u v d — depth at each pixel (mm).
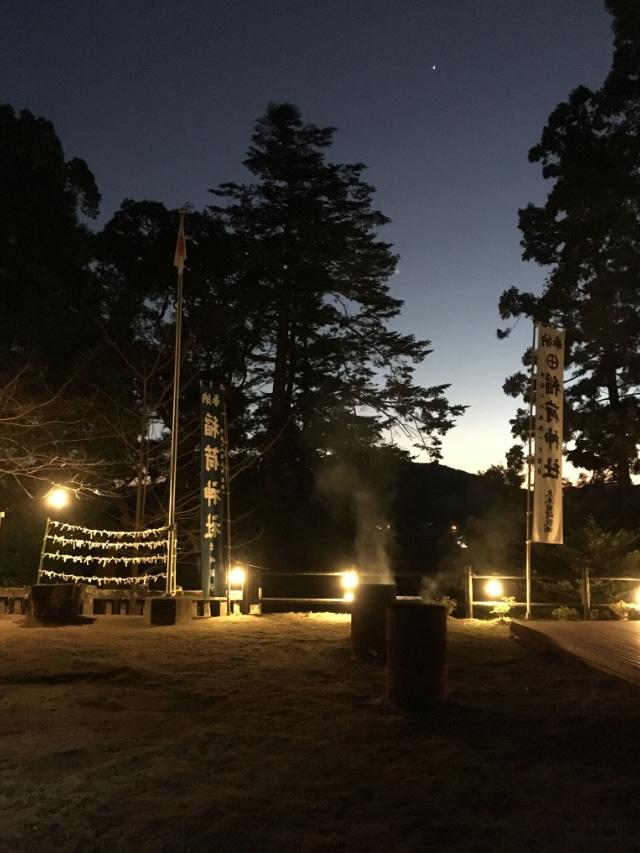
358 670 9383
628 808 4875
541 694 8195
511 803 4988
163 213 27812
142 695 8148
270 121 35188
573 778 5457
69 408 20375
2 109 22797
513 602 16031
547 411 15102
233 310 28859
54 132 23594
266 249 33219
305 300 33500
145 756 5949
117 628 12922
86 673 9109
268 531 30844
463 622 14570
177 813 4812
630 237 26031
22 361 20719
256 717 7164
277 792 5195
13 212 21750
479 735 6566
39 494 21406
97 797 5102
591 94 26875
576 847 4312
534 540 14914
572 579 17484
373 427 34219
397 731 6656
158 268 27094
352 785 5320
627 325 25422
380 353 35250
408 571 32781
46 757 5973
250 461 27781
